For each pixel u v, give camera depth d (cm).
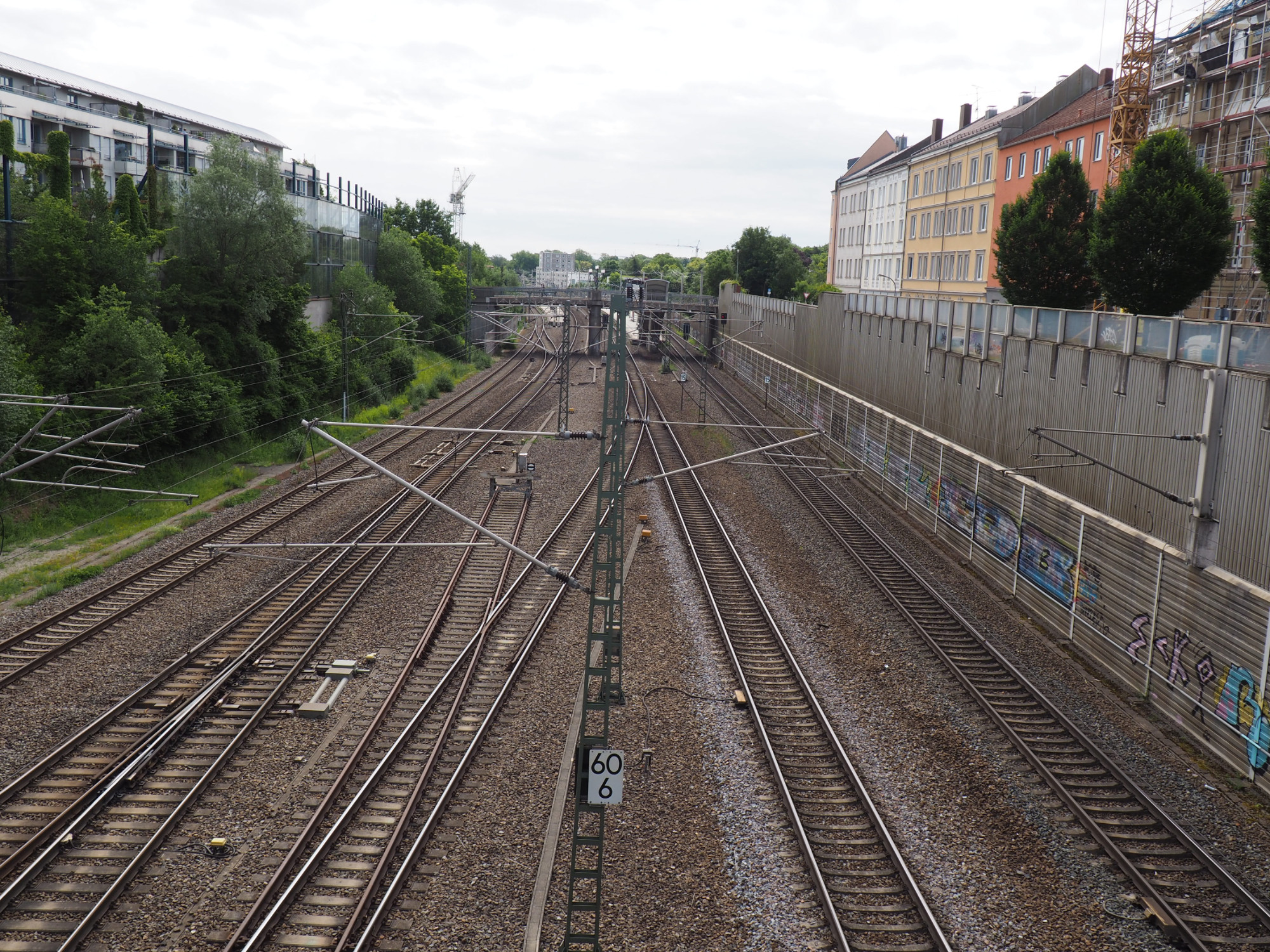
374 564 2547
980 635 2097
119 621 2050
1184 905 1161
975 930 1102
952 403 3234
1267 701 1469
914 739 1588
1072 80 5738
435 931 1077
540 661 1894
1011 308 2797
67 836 1224
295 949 1041
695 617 2156
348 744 1532
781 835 1287
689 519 3102
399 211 9850
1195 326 1922
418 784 1376
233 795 1363
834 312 4903
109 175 7050
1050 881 1204
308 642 1975
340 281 5938
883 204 8125
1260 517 1655
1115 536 1945
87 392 3094
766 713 1677
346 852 1225
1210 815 1380
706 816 1330
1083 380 2342
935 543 2964
